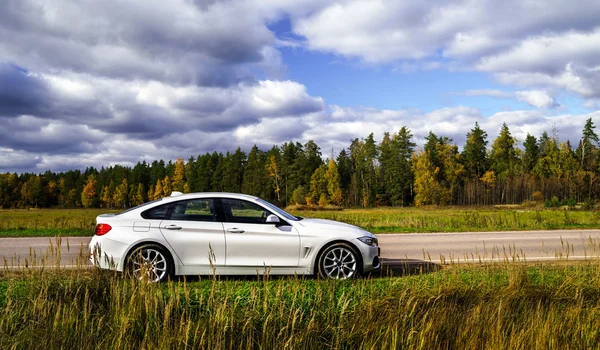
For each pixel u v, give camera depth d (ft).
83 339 17.62
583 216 96.32
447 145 341.41
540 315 20.20
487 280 23.76
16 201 522.06
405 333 18.90
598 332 19.77
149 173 525.34
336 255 25.50
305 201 344.49
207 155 481.87
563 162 314.14
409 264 31.65
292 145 384.47
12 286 20.77
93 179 537.65
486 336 19.10
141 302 18.74
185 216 25.08
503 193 321.93
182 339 17.06
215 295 19.89
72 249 40.19
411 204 338.13
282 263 24.94
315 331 18.37
